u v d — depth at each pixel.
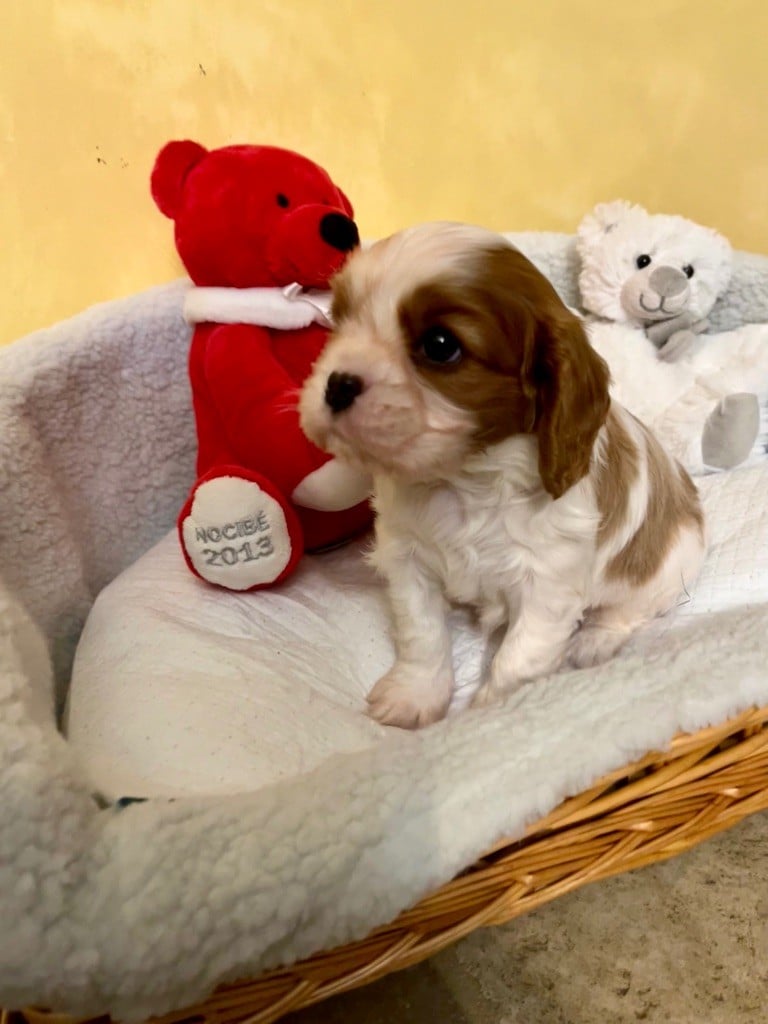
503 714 0.32
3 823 0.24
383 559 0.41
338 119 0.60
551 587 0.38
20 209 0.55
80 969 0.23
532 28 0.59
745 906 0.38
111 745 0.35
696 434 0.55
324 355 0.32
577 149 0.64
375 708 0.42
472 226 0.32
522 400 0.32
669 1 0.58
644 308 0.58
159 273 0.59
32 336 0.48
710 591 0.46
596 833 0.32
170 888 0.24
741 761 0.35
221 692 0.38
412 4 0.57
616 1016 0.34
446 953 0.37
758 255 0.62
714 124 0.62
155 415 0.53
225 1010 0.27
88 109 0.54
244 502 0.44
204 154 0.45
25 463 0.44
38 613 0.45
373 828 0.26
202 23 0.54
